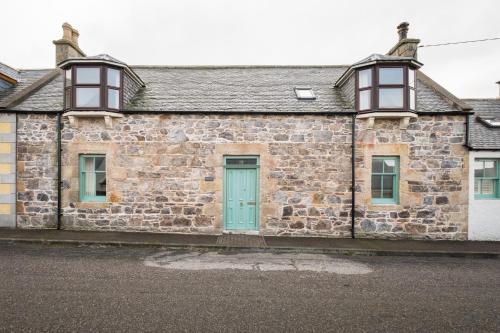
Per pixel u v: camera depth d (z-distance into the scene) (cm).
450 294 476
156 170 850
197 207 851
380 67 828
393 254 704
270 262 629
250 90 982
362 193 844
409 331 363
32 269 546
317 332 356
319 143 848
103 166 867
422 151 841
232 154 855
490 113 1050
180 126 852
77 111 805
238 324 369
